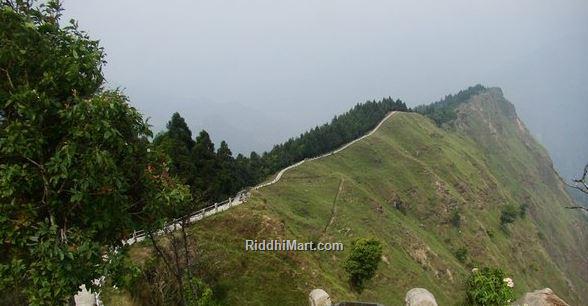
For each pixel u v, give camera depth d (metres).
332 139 147.75
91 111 10.98
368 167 137.62
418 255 105.56
